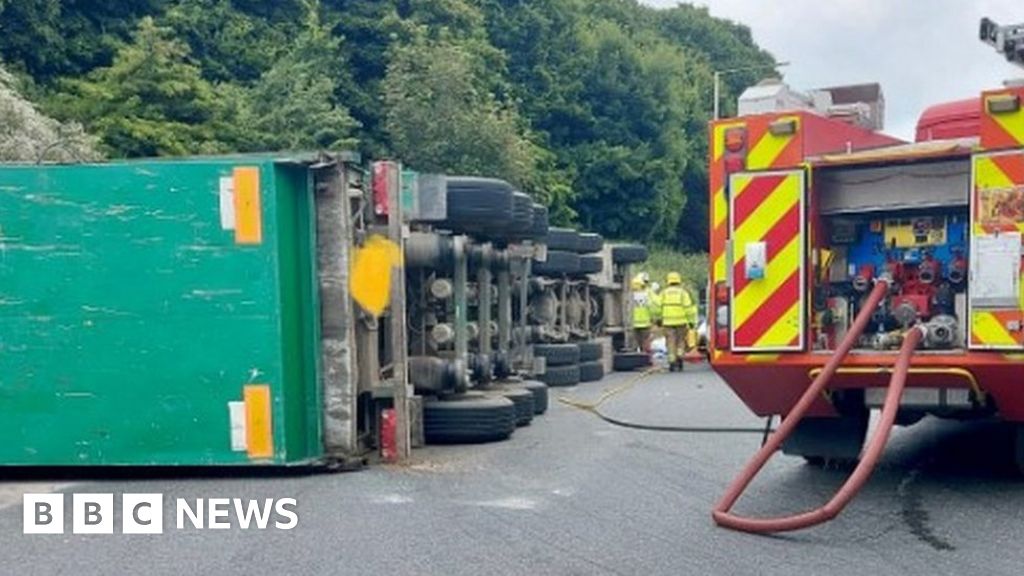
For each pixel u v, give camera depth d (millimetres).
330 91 35531
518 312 12945
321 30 40156
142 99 29375
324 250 8391
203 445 8008
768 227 7379
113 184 8055
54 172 8062
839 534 6148
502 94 47281
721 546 5848
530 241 12500
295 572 5359
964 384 6941
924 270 7254
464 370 9914
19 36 30578
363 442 8750
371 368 8688
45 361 8062
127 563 5562
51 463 8031
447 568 5410
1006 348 6680
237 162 7992
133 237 8031
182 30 36469
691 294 23031
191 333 8008
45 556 5730
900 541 5980
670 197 53312
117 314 8039
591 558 5594
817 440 8000
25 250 8070
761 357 7379
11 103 19609
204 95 30359
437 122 36812
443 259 9789
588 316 17812
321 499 7148
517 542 5930
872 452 6277
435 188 9383
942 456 8805
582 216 50125
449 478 7891
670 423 10766
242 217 7973
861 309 7199
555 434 10211
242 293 7984
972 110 8727
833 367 6887
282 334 8016
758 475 7945
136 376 8031
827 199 7461
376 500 7098
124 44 33531
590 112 51406
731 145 7500
